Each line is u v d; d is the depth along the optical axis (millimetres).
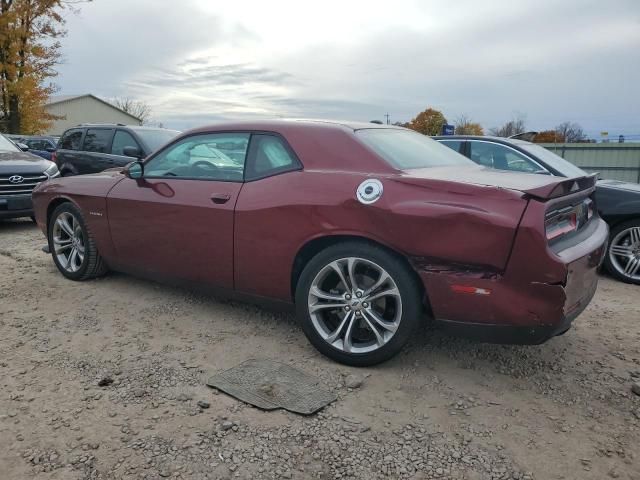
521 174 3477
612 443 2672
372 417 2854
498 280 2859
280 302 3703
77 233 5039
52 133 52719
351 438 2664
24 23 29188
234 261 3783
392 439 2666
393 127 4309
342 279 3318
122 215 4473
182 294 4742
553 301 2807
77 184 4945
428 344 3768
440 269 2996
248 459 2490
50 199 5152
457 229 2896
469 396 3094
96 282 5074
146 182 4348
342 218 3240
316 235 3348
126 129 9695
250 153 3826
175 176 4211
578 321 4398
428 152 3961
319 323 3451
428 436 2697
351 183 3283
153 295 4715
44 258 6094
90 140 10156
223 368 3369
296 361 3475
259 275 3691
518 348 3754
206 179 3994
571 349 3791
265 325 4066
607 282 5777
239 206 3686
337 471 2426
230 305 4480
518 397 3100
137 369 3344
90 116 56250
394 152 3566
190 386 3139
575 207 3285
